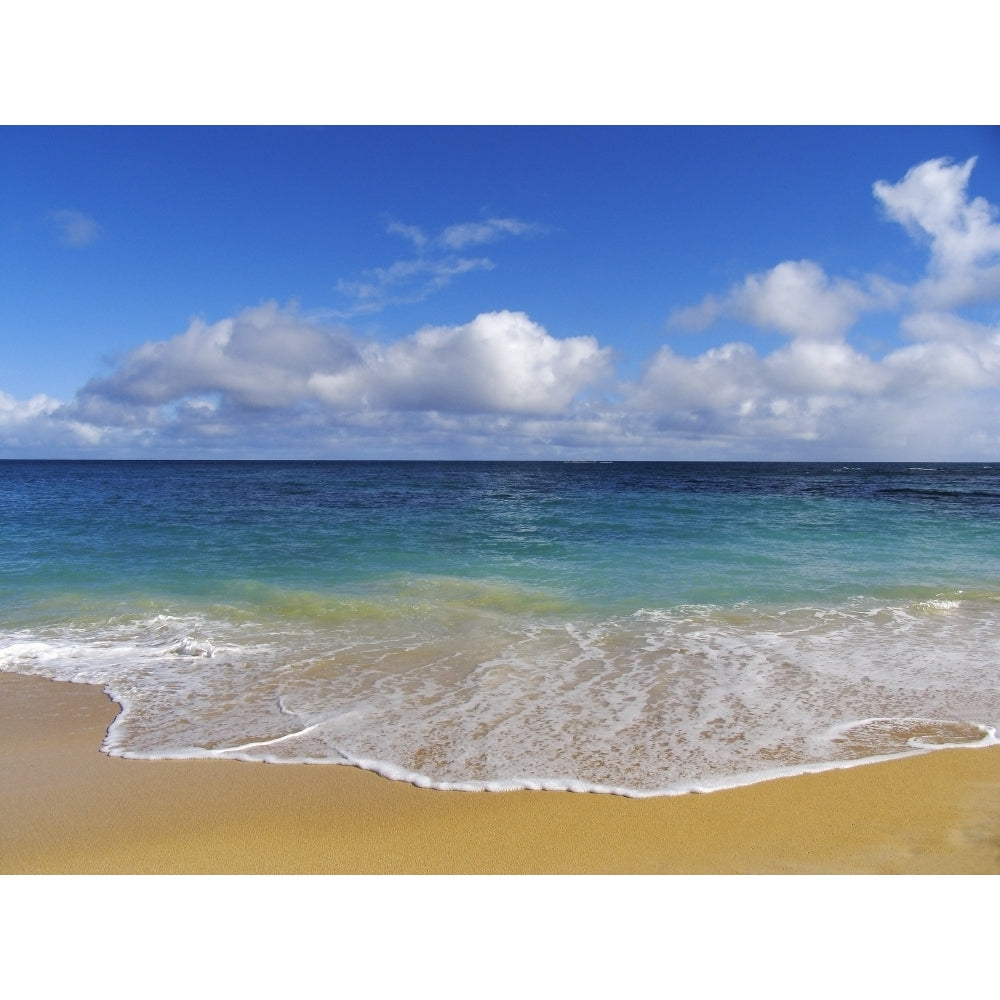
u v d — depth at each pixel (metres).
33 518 23.30
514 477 70.00
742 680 7.38
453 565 14.66
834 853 4.05
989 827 4.30
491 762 5.33
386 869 3.98
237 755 5.53
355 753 5.54
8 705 6.77
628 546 17.33
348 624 9.92
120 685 7.36
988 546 17.41
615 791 4.83
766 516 24.58
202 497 35.12
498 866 3.98
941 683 7.25
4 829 4.41
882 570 14.06
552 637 9.19
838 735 5.83
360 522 22.72
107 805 4.72
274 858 4.10
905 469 116.56
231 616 10.41
